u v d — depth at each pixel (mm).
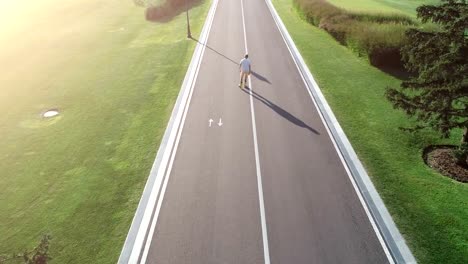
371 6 33844
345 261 9812
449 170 13203
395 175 12961
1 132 16562
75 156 14469
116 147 14883
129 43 27672
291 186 12508
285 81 20312
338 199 11922
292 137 15250
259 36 27734
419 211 11352
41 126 16922
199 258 9945
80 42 28375
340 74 21219
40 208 11875
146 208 11656
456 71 11602
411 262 9703
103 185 12742
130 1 41219
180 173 13211
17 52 26719
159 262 9867
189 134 15539
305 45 25891
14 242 10633
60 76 22266
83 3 40906
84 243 10453
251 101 18172
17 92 20484
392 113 16906
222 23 31000
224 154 14219
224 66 22359
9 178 13445
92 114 17641
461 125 12445
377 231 10711
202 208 11633
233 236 10602
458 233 10531
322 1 32062
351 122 16266
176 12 35375
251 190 12352
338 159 13859
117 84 20734
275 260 9836
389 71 21641
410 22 27203
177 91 19391
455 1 12297
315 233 10680
